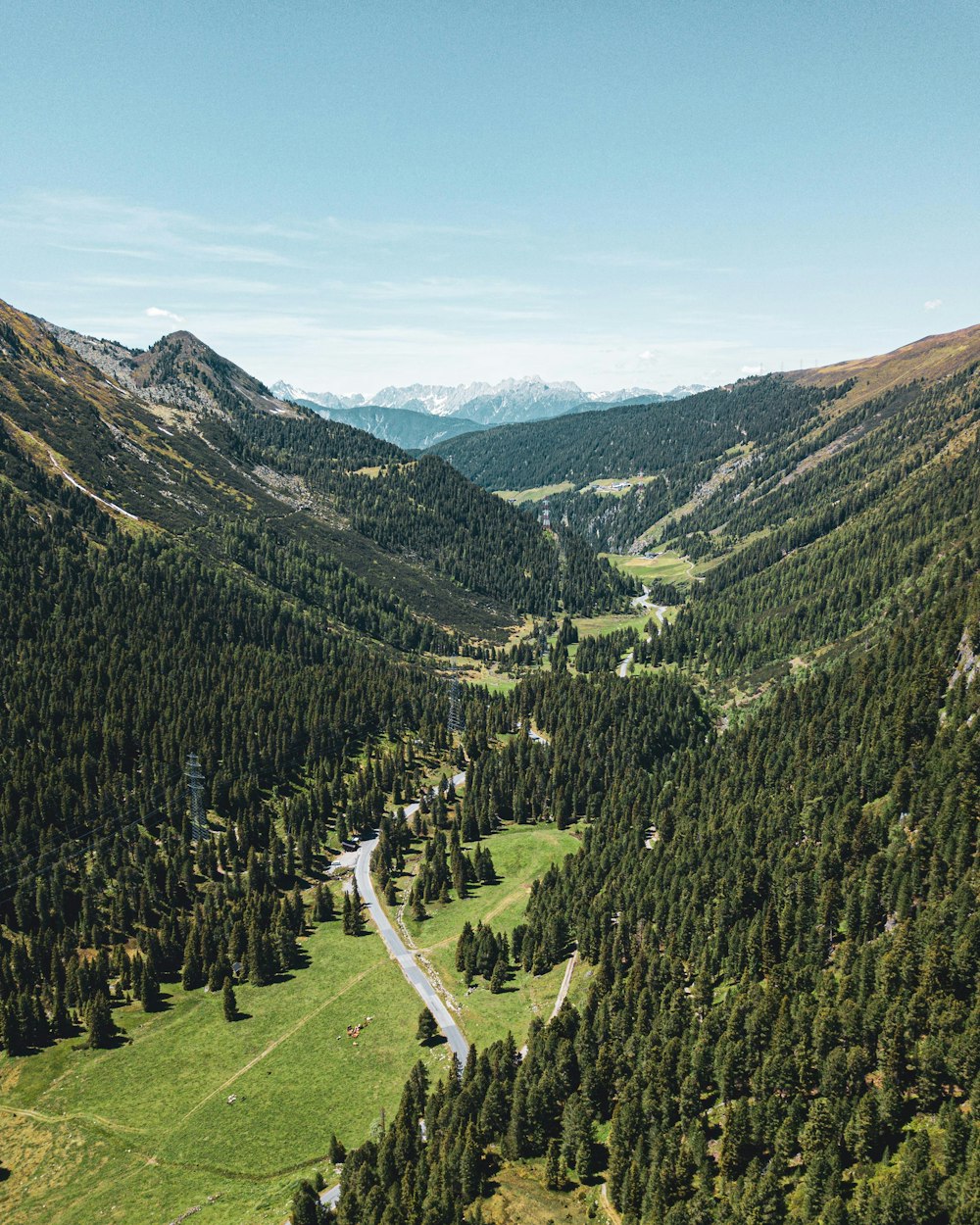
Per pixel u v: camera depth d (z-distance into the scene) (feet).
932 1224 277.64
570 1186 351.05
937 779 525.34
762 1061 371.35
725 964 463.01
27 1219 371.35
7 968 500.74
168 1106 432.25
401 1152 369.91
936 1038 331.36
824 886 472.85
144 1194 379.76
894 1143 314.35
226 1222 359.25
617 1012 434.71
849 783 591.78
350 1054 463.83
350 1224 336.49
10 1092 447.42
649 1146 346.74
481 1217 332.39
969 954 373.20
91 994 505.66
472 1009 495.82
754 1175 317.83
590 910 540.11
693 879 545.85
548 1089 386.93
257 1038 482.69
